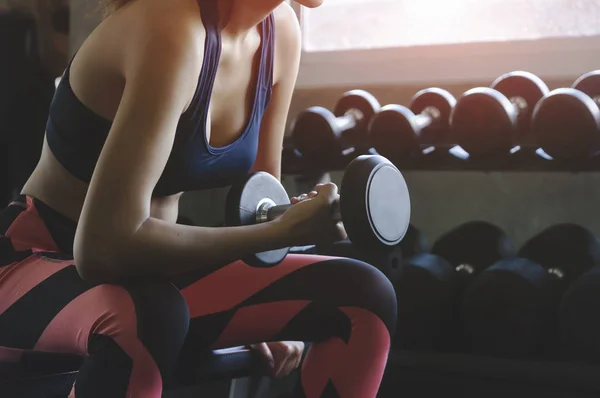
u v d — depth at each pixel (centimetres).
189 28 105
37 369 117
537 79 207
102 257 100
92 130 116
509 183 255
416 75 266
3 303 115
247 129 128
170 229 102
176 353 99
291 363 144
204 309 122
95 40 114
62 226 123
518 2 256
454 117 201
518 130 201
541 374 183
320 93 280
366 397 116
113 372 95
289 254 130
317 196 109
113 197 99
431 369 196
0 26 244
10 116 241
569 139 187
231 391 171
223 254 106
